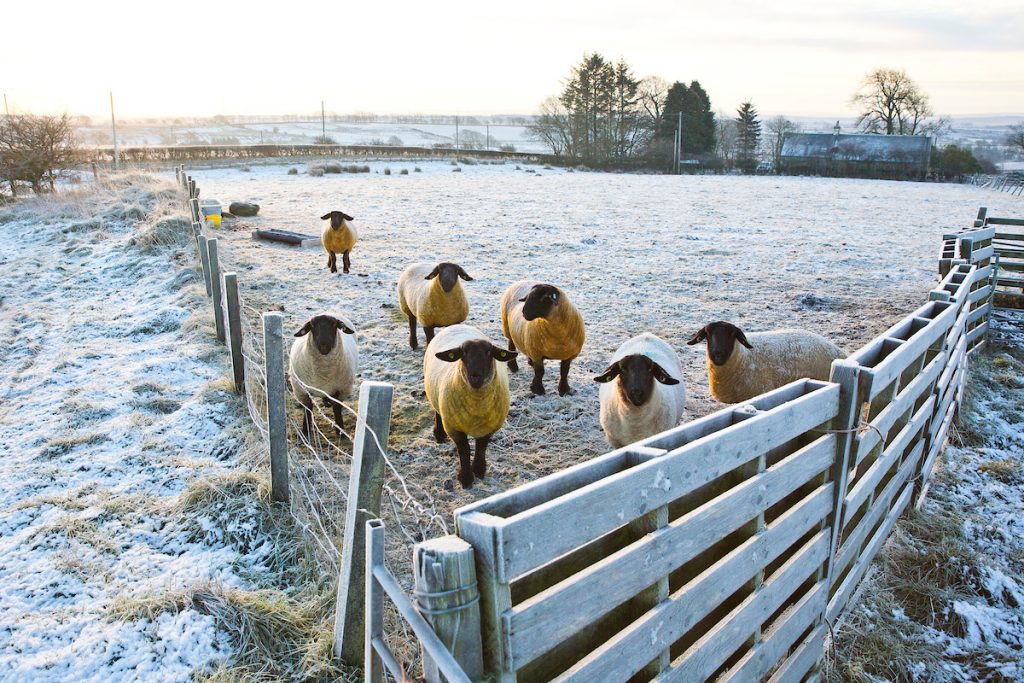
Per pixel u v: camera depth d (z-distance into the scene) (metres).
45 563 4.04
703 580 2.67
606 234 18.62
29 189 25.03
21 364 8.34
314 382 6.28
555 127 77.69
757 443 2.93
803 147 63.78
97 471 5.26
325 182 34.75
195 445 5.77
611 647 2.23
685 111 73.56
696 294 12.05
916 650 4.10
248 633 3.39
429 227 19.28
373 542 2.29
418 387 7.68
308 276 12.96
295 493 4.81
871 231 20.28
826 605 3.83
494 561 1.85
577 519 2.08
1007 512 5.75
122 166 38.75
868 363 4.02
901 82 79.44
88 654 3.26
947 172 58.38
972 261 9.09
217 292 8.34
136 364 7.94
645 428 5.24
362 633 3.20
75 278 12.36
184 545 4.28
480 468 5.65
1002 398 8.48
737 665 3.03
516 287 8.02
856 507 3.90
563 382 7.51
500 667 1.93
